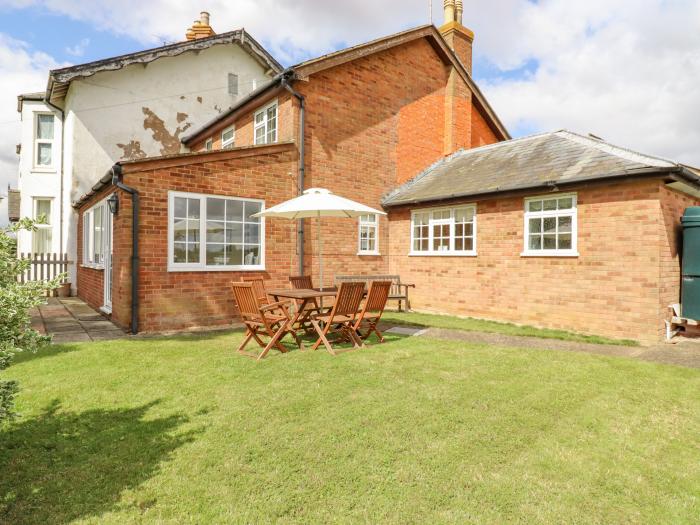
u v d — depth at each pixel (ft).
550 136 38.45
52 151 53.62
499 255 33.04
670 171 23.76
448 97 49.08
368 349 22.48
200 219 29.86
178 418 12.91
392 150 43.55
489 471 9.99
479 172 37.99
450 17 53.57
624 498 9.00
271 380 16.75
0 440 11.44
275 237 34.22
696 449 11.30
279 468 10.00
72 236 49.44
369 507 8.55
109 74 51.03
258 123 41.98
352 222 40.19
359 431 12.01
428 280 38.99
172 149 55.16
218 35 57.00
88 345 22.88
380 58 42.50
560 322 29.07
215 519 8.12
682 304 26.76
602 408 14.02
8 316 8.82
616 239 26.50
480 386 16.08
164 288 27.99
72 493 8.98
